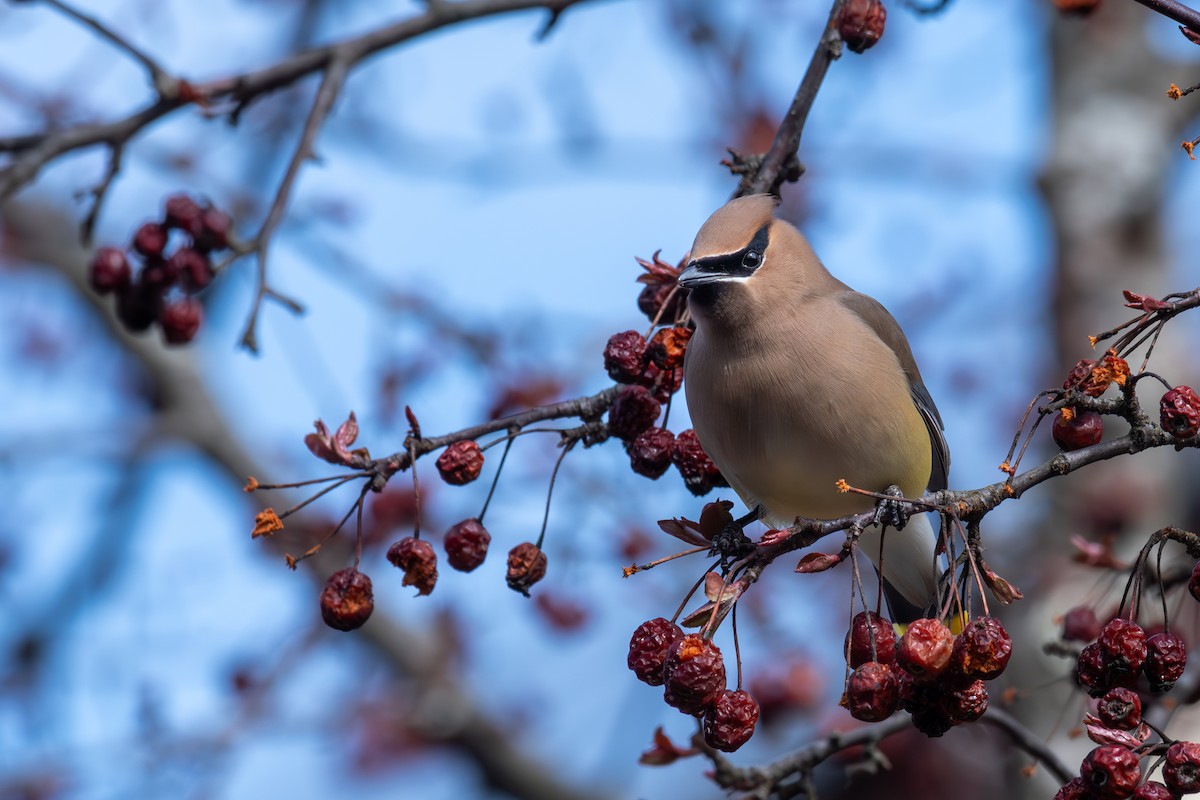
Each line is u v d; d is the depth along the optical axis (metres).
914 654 6.47
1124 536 14.80
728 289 9.12
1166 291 16.28
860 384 9.20
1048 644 9.73
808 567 6.90
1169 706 9.45
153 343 18.56
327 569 16.48
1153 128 16.69
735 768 9.16
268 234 10.34
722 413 9.32
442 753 18.25
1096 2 9.98
